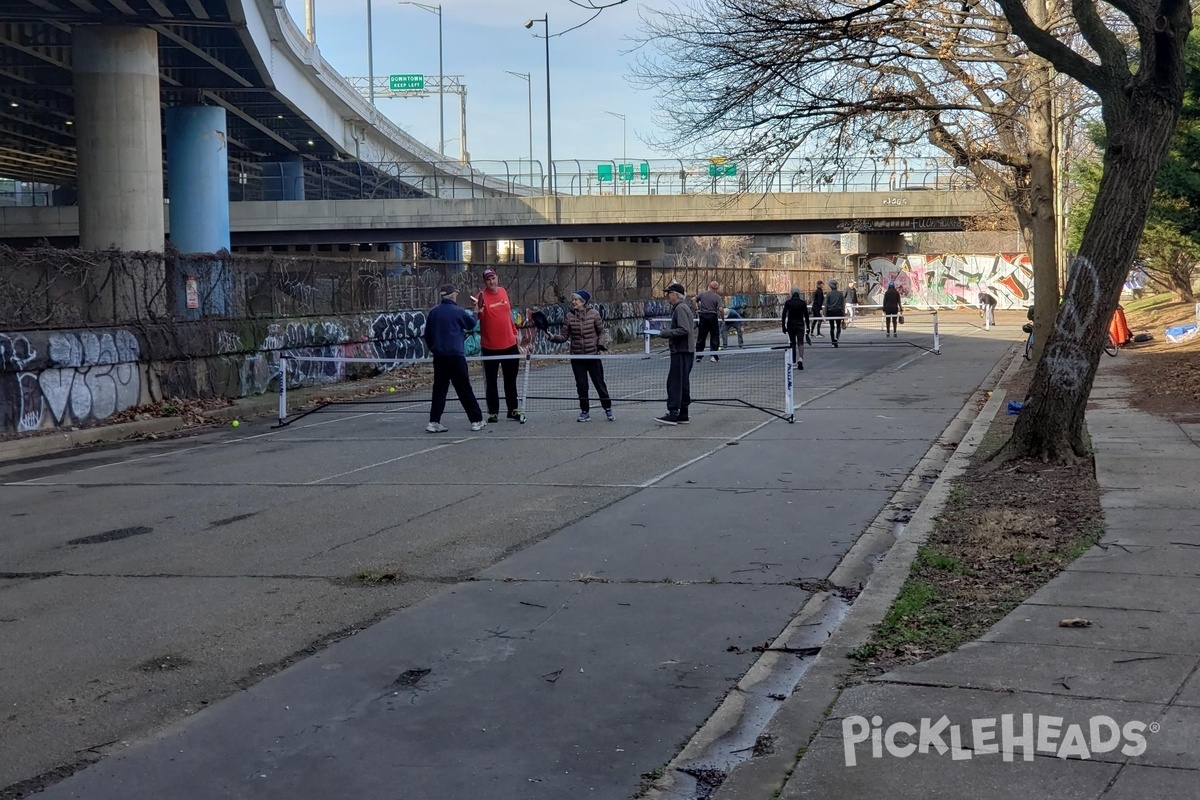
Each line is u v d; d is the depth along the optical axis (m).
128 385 18.33
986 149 21.22
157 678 5.99
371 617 7.02
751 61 16.28
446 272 29.91
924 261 65.69
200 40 40.28
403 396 22.06
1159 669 5.38
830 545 8.61
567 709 5.48
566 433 15.16
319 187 80.00
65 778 4.78
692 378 23.27
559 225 59.66
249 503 10.80
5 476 13.38
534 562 8.24
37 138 61.34
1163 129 10.16
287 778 4.74
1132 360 23.45
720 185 45.09
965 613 6.51
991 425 14.58
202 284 20.73
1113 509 8.84
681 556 8.34
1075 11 10.45
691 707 5.51
